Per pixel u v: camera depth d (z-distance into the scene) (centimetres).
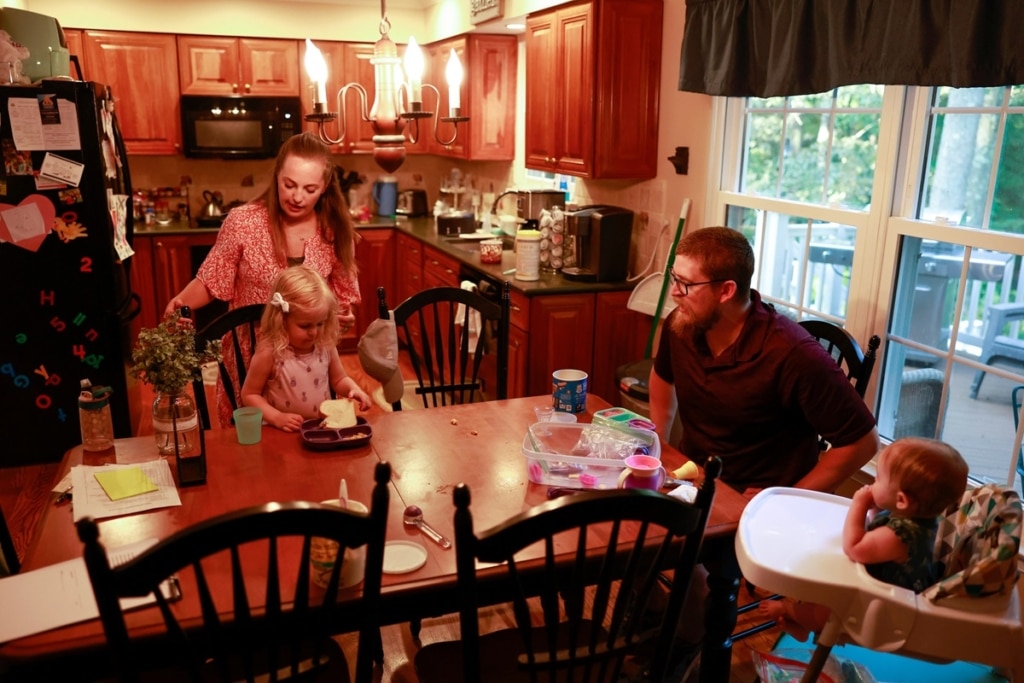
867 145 269
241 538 114
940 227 237
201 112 520
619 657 144
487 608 257
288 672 134
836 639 149
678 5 339
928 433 253
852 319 273
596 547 154
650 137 362
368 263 554
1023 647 184
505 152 523
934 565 165
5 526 175
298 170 253
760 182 319
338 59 549
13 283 337
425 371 509
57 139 327
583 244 372
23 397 350
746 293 204
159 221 540
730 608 168
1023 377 220
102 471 180
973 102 230
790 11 262
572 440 204
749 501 173
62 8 492
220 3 519
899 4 219
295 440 202
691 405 222
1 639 124
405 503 170
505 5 437
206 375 455
